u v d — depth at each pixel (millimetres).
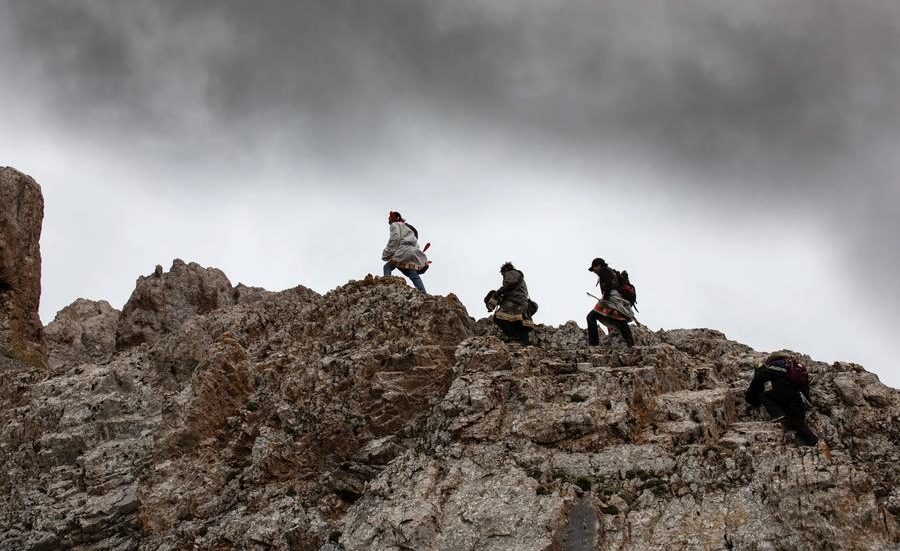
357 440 17359
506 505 13891
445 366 18406
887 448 15492
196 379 18906
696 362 18750
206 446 18203
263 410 18438
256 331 22641
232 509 16719
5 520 19375
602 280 19609
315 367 18703
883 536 12633
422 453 15648
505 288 19953
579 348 19141
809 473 13336
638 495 14109
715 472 14234
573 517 13656
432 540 13641
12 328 29578
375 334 19922
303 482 16859
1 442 21953
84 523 18125
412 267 23016
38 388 23422
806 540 12703
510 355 17203
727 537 13094
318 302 22297
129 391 22516
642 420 15727
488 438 15352
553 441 15148
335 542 14711
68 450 20781
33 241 31094
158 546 16594
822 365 18484
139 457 19594
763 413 16469
